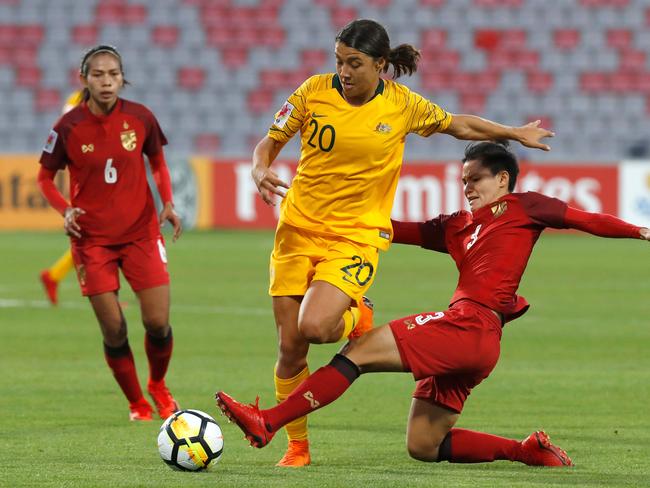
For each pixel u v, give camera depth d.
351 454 23.34
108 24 119.06
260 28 120.19
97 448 23.73
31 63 116.25
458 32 121.88
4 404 29.59
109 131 27.47
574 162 92.81
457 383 21.27
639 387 32.59
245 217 93.44
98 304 27.30
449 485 19.25
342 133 21.33
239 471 20.86
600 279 64.31
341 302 21.08
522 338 42.75
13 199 91.81
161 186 28.89
